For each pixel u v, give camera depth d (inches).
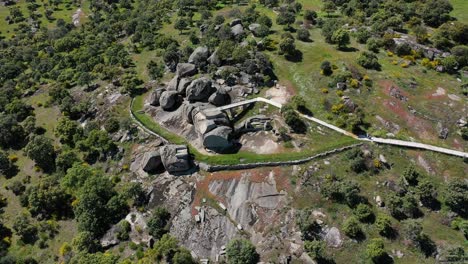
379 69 3833.7
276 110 3489.2
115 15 5885.8
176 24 5007.4
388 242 2544.3
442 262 2407.7
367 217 2652.6
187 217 2886.3
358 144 3120.1
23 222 3043.8
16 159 3747.5
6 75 4837.6
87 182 3107.8
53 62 4918.8
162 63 4419.3
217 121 3272.6
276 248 2596.0
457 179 2770.7
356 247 2534.5
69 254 2829.7
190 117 3476.9
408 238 2529.5
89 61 4621.1
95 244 2854.3
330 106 3462.1
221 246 2706.7
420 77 3754.9
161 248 2610.7
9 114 4151.1
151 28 5236.2
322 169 2970.0
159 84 4109.3
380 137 3179.1
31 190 3260.3
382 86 3602.4
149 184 3137.3
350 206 2736.2
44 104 4313.5
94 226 2906.0
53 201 3142.2
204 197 2970.0
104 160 3491.6
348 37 4170.8
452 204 2659.9
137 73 4387.3
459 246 2469.2
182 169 3132.4
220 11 5585.6
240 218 2810.0
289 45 4042.8
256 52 4010.8
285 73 3890.3
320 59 4013.3
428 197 2733.8
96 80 4387.3
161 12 5679.1
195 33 4869.6
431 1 4776.1
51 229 3053.6
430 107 3405.5
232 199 2913.4
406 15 4702.3
